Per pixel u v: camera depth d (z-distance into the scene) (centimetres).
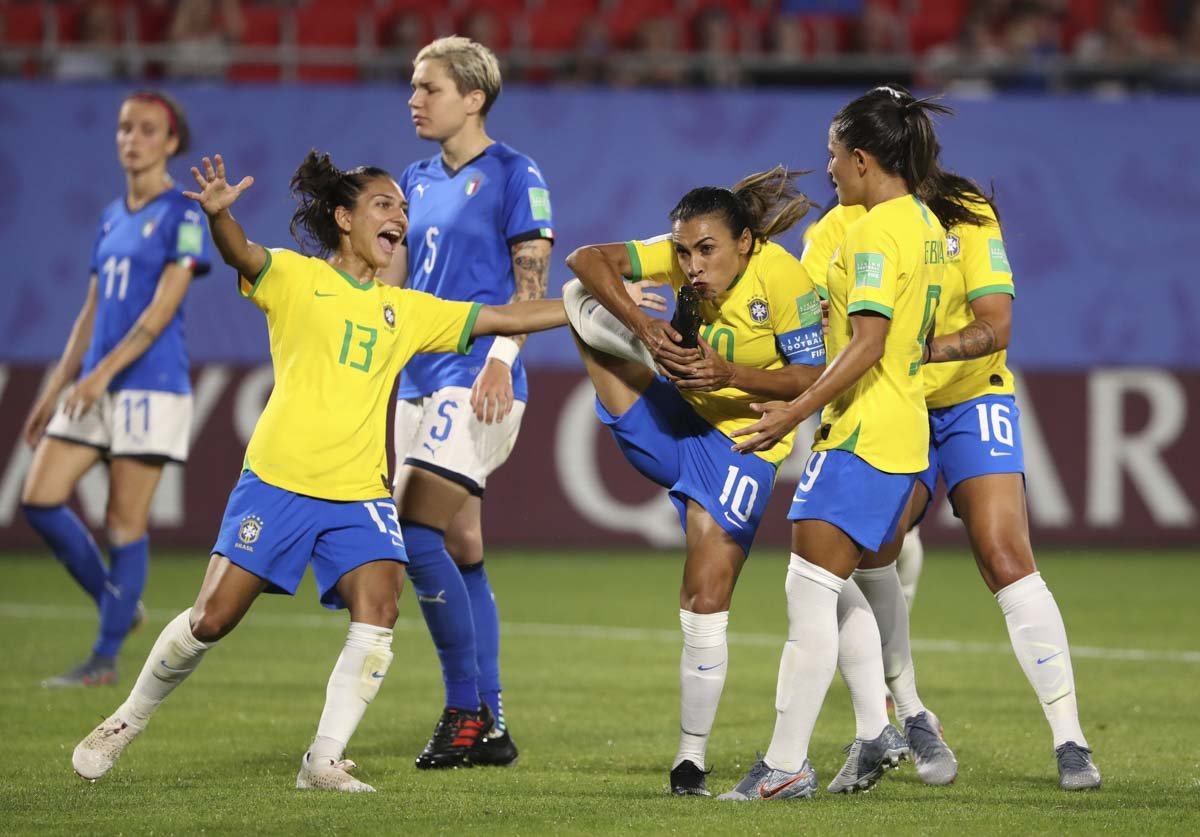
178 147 2758
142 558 2655
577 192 5056
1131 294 5144
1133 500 4956
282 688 2562
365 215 1759
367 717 2327
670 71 5250
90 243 4881
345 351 1717
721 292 1702
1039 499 4925
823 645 1656
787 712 1662
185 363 2741
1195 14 5800
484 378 1916
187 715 2286
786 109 5147
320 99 4975
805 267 1967
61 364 2744
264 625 3431
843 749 2027
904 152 1683
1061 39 5850
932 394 1852
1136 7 5831
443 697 2517
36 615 3528
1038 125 5150
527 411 4878
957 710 2372
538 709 2391
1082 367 4984
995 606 3741
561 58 5225
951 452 1844
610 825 1464
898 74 5288
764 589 4056
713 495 1741
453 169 2152
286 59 5122
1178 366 5144
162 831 1430
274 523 1680
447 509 1967
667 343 1644
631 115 5084
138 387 2672
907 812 1548
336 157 4972
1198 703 2433
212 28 5291
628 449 1806
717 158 5112
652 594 3934
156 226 2684
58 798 1616
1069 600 3825
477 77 2114
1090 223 5141
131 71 5122
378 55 5259
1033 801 1633
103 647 2625
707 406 1758
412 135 5006
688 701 1716
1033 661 1747
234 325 4909
